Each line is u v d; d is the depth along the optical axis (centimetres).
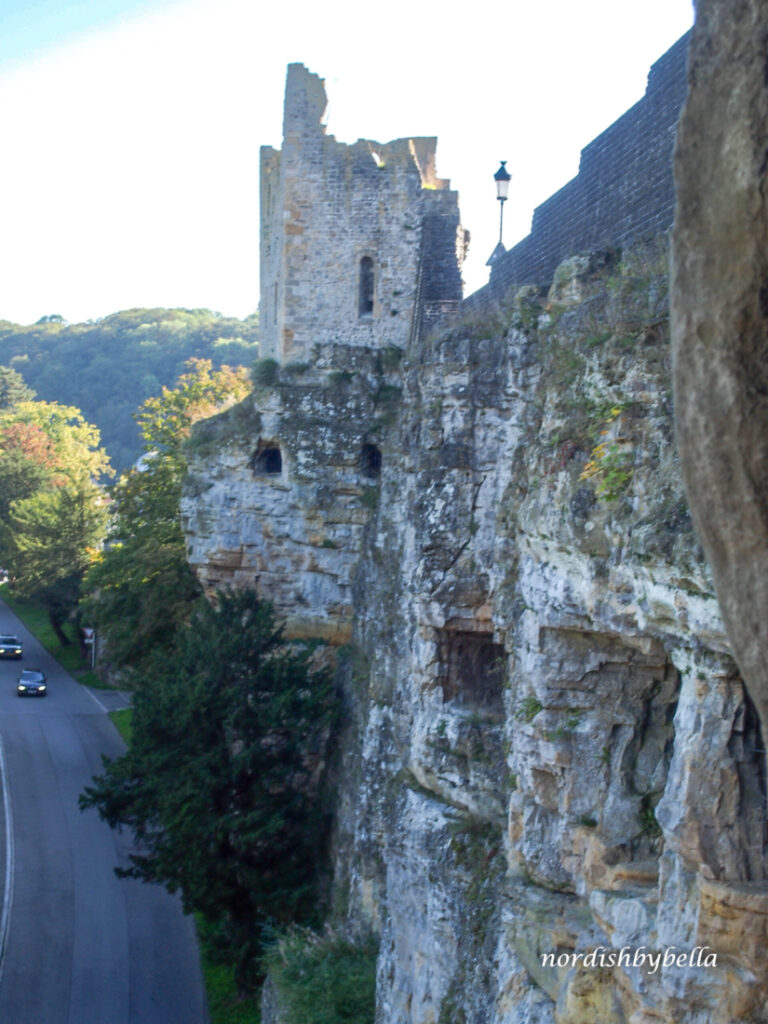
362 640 2567
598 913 1053
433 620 1711
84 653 5869
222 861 2361
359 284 2788
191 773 2398
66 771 4075
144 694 2594
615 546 1032
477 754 1677
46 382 14338
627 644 1095
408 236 2770
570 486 1122
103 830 3534
